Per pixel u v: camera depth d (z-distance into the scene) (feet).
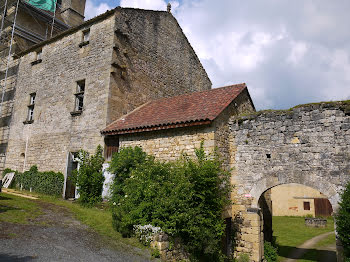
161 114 36.22
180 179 25.44
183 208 23.86
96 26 43.62
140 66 45.21
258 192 29.55
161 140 32.99
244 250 29.25
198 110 32.76
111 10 41.47
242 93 37.19
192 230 23.70
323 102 27.61
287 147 28.66
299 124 28.37
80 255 18.80
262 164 29.86
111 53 40.32
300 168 27.58
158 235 21.94
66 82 45.52
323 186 26.05
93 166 36.29
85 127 40.52
